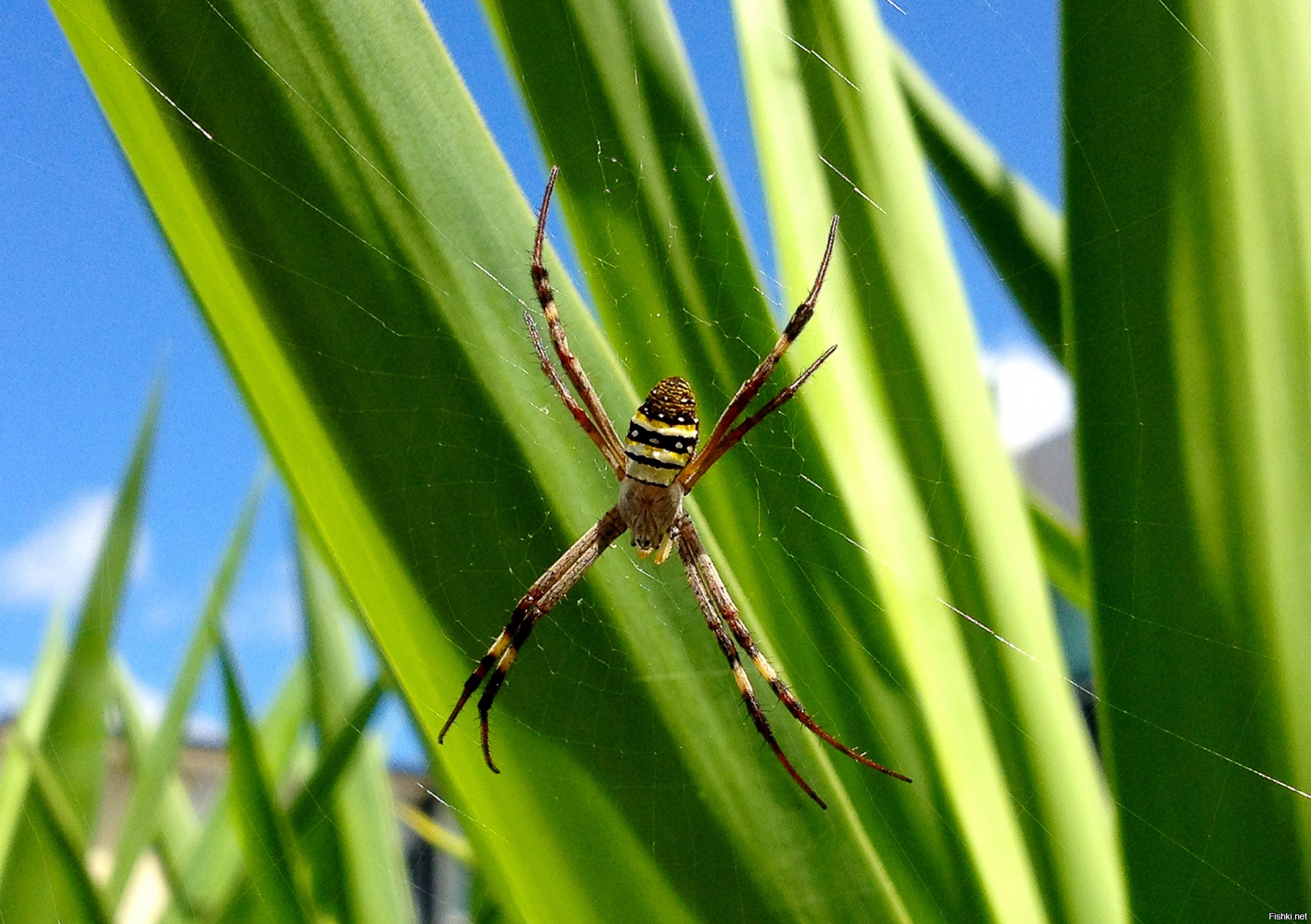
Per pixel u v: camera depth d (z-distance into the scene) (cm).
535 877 8
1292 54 8
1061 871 8
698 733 8
